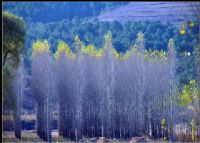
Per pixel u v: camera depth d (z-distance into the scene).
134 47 116.75
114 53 116.88
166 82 107.56
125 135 112.00
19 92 104.25
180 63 104.56
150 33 142.75
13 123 106.31
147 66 113.69
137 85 113.25
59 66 116.38
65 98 114.69
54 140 107.19
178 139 96.31
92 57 116.44
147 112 110.31
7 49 83.31
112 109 113.19
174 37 107.56
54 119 134.00
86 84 115.12
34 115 130.38
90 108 114.31
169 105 104.00
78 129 111.56
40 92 113.00
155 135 107.44
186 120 92.50
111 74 114.50
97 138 101.31
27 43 159.12
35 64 116.69
